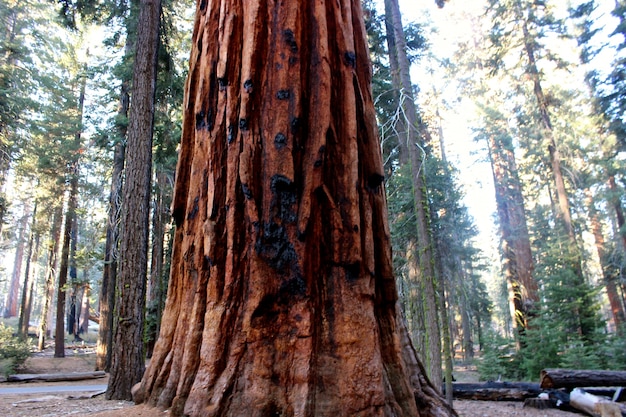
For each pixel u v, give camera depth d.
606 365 12.38
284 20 3.89
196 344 3.63
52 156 21.33
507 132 21.64
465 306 25.33
